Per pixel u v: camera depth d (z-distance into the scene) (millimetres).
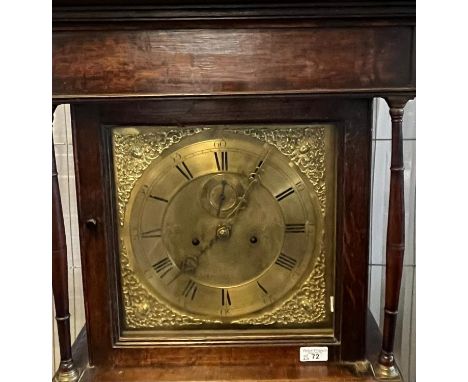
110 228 979
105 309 997
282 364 1006
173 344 1007
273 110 931
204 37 850
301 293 1011
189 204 984
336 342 1003
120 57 855
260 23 845
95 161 949
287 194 979
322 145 964
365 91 861
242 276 1006
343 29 849
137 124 942
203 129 957
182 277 1008
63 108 1343
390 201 946
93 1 815
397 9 831
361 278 977
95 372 998
